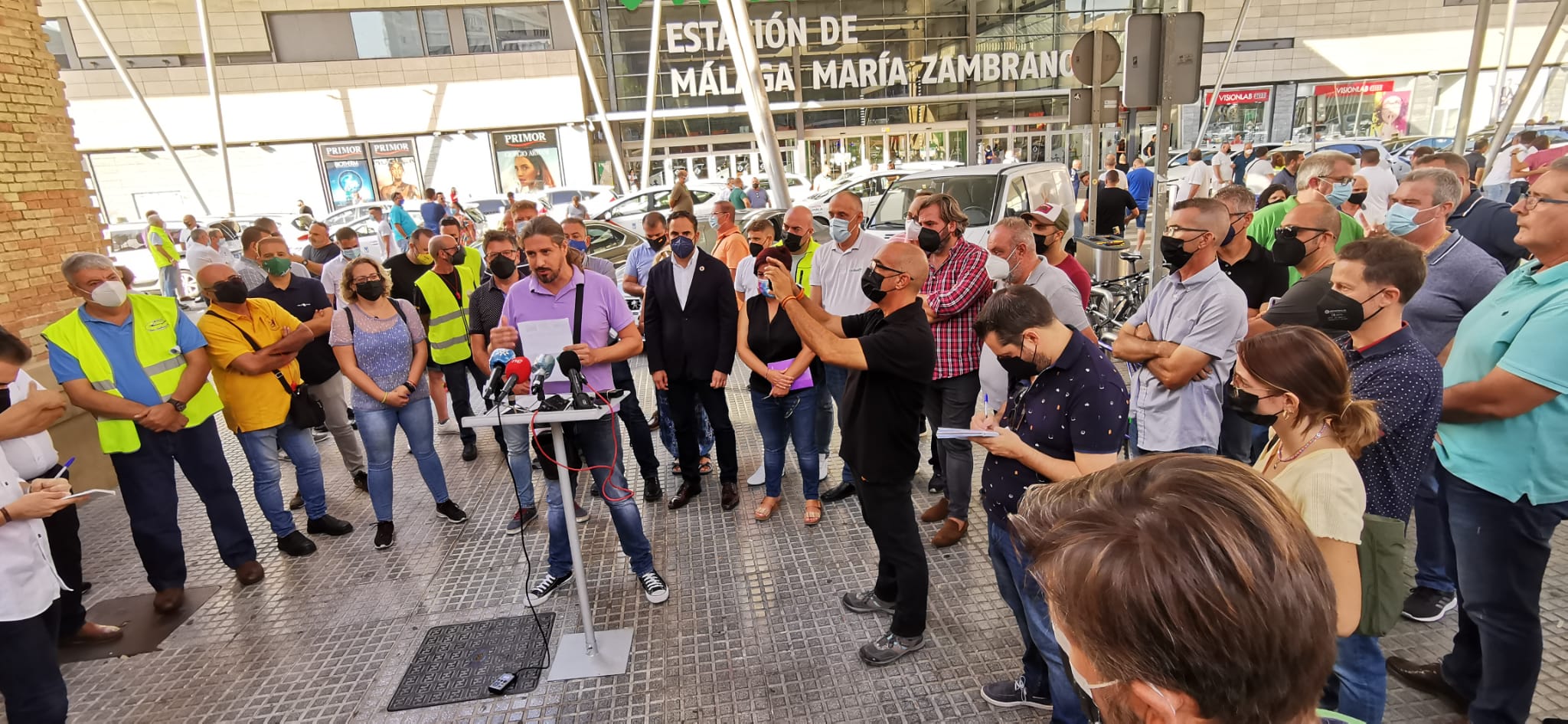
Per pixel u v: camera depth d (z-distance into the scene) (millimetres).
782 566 3508
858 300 3771
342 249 6426
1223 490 608
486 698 2701
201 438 3520
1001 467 2115
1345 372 1523
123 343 3287
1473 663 2252
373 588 3561
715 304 3977
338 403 4715
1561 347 1717
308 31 20203
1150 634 564
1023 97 23578
